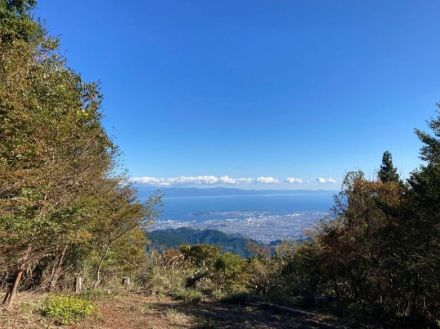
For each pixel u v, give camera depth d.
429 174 12.05
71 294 13.38
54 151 7.84
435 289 12.38
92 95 10.51
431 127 12.34
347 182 15.29
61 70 9.26
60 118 8.09
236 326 11.16
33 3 13.30
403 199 13.71
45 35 9.95
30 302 10.26
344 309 13.91
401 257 13.11
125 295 15.59
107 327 9.28
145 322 10.48
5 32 8.20
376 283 14.19
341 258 14.41
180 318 11.44
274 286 19.39
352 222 14.70
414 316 12.78
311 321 12.48
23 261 8.50
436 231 11.88
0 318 8.44
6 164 6.23
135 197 16.50
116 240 17.16
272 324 11.80
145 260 21.61
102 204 12.91
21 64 7.25
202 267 22.83
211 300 16.08
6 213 6.39
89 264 16.52
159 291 17.25
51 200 8.19
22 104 6.70
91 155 10.74
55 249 10.31
